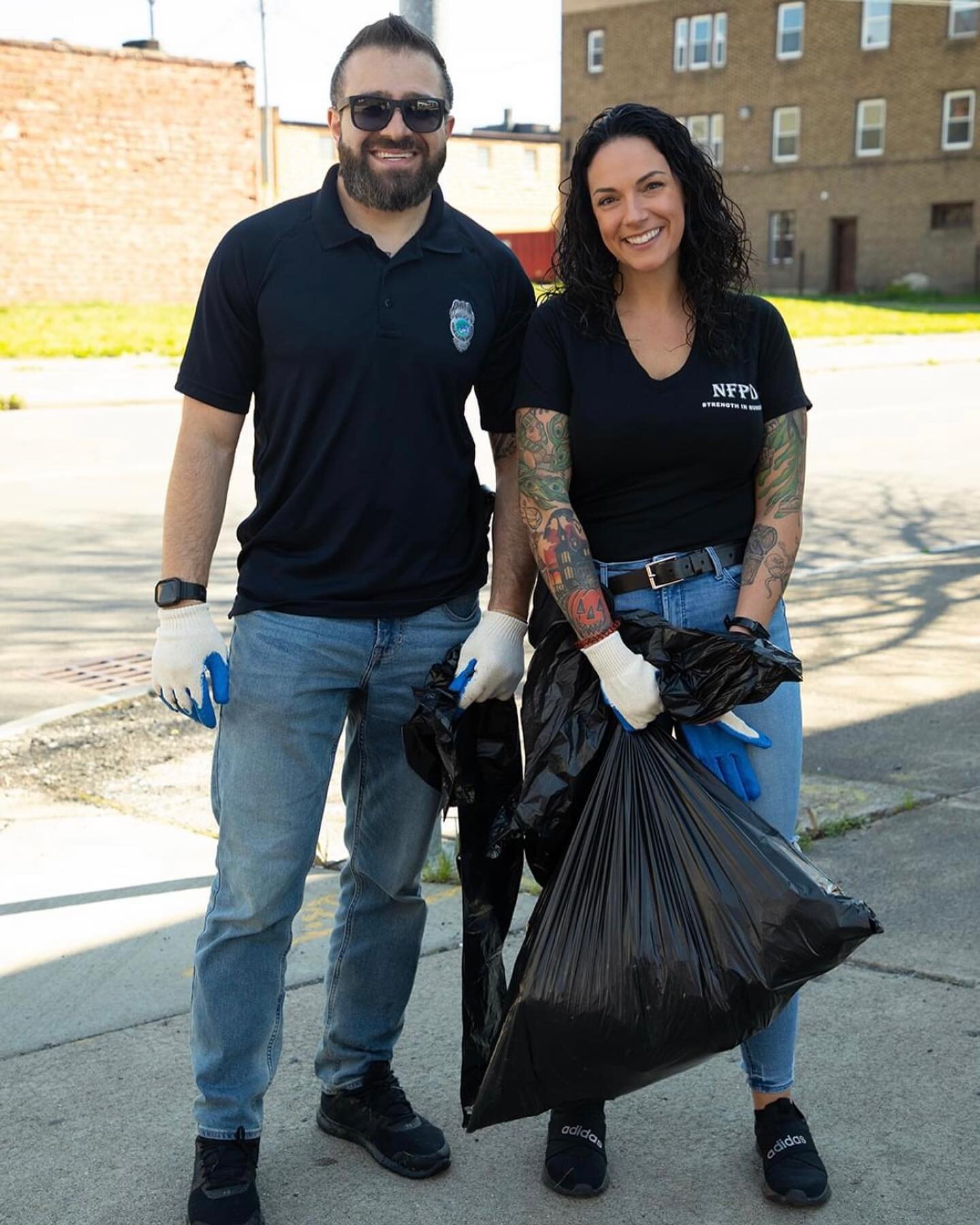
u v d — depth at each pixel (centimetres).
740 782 254
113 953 362
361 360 253
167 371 1844
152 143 2925
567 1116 271
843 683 600
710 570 260
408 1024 326
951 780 484
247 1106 262
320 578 261
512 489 274
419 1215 259
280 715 258
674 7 4506
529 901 386
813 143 4372
